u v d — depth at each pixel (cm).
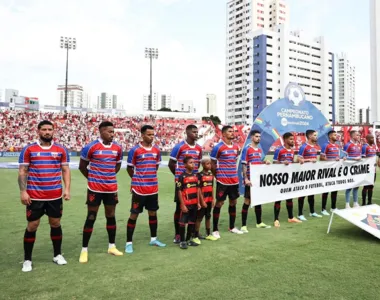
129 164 471
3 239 515
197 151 543
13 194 1002
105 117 4172
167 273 364
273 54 7756
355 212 540
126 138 3800
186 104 14362
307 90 8288
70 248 470
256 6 8519
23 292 317
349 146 774
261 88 7656
